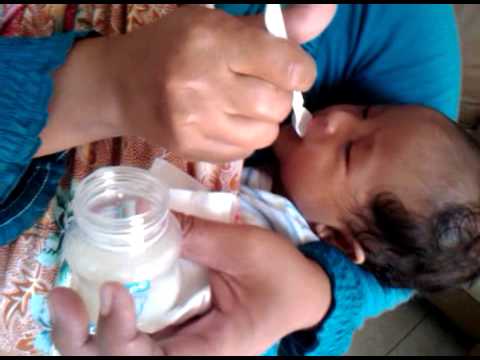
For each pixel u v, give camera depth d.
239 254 0.56
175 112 0.35
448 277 0.85
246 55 0.35
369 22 0.81
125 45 0.40
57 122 0.43
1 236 0.51
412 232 0.81
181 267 0.55
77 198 0.44
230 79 0.35
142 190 0.45
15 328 0.55
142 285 0.45
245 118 0.36
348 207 0.84
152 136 0.39
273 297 0.56
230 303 0.55
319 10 0.69
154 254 0.45
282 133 0.87
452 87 0.90
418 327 1.40
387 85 0.87
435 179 0.79
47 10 0.59
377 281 0.86
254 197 0.83
